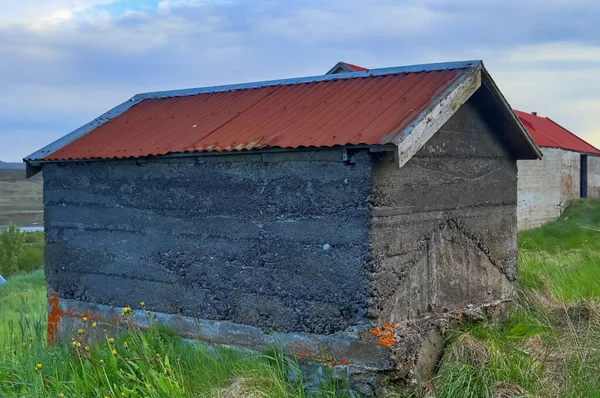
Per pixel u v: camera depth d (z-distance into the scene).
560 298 8.96
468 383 5.98
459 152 7.27
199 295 7.18
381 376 5.95
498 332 7.17
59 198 8.35
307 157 6.32
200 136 7.20
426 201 6.72
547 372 6.58
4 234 33.78
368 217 5.96
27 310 13.07
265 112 7.38
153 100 9.23
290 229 6.48
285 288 6.53
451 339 6.68
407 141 5.66
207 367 6.39
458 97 6.45
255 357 6.36
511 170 8.36
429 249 6.79
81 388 6.25
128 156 7.34
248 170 6.76
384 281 6.11
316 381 6.26
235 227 6.88
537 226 25.11
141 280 7.65
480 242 7.66
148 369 6.20
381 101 6.62
